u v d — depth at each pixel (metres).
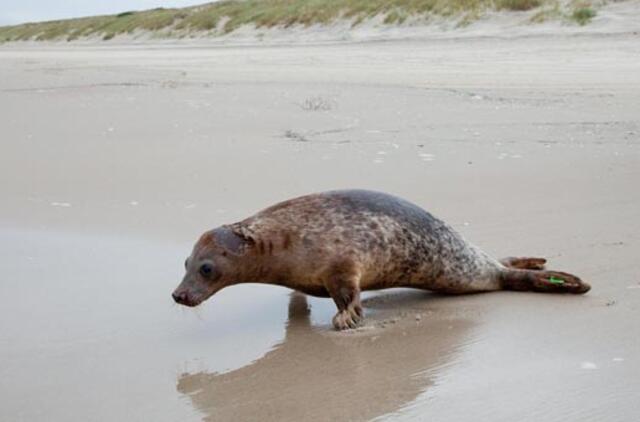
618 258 5.70
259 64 22.08
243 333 4.79
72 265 6.13
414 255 5.28
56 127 11.62
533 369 3.96
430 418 3.51
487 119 11.46
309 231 5.18
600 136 10.01
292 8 36.94
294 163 9.08
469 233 6.52
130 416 3.69
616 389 3.66
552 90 14.03
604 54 19.25
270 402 3.78
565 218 6.78
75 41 51.59
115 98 14.47
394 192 7.82
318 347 4.51
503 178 8.19
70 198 8.10
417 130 10.79
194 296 4.95
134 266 6.05
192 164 9.22
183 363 4.32
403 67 19.28
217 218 7.20
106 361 4.37
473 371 4.00
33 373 4.23
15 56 32.56
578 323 4.57
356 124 11.35
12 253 6.49
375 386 3.90
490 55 20.91
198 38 39.72
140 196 8.06
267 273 5.17
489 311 4.97
